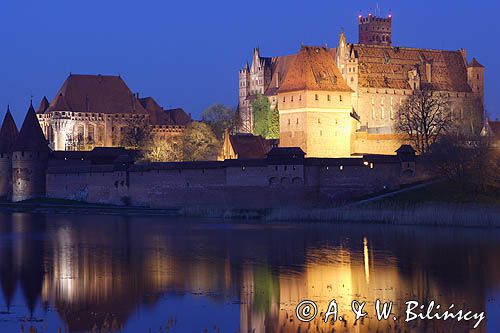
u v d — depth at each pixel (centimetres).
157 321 11150
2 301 12144
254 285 13088
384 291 12719
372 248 16500
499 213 19938
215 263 15000
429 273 13988
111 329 10850
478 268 14362
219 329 10844
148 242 17675
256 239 17975
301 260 15250
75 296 12412
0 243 17675
